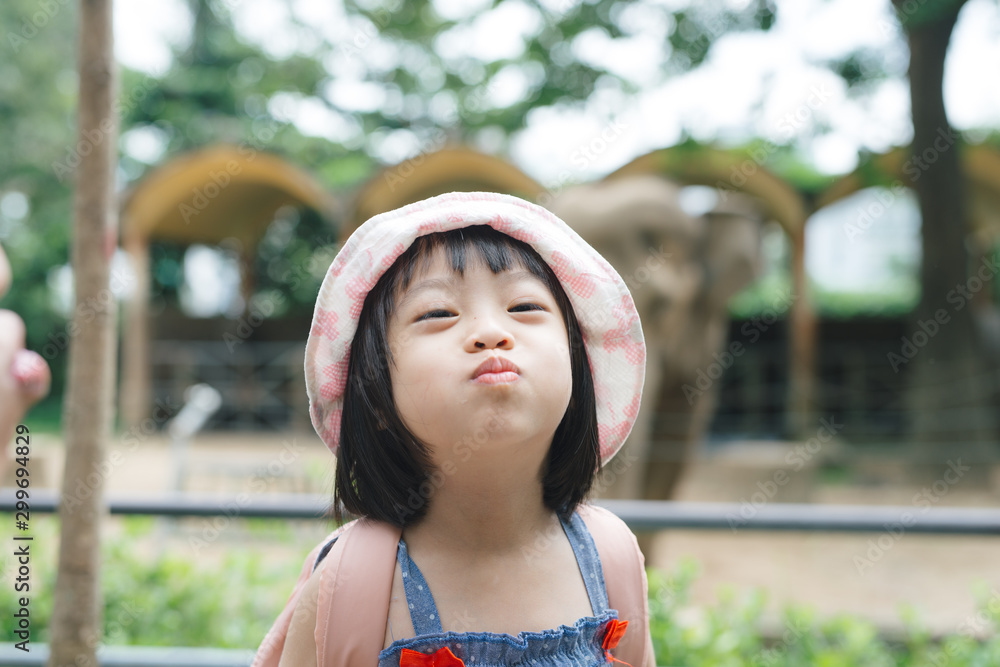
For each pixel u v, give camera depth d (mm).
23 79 11062
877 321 11023
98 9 1636
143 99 11859
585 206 4020
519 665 766
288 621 863
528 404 719
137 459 8031
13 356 1554
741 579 4508
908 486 7129
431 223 773
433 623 775
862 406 10445
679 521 1676
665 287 3883
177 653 1644
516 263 787
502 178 8461
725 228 4172
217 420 10406
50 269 11984
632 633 872
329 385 851
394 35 10547
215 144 8898
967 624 2941
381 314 782
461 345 728
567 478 839
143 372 9625
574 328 844
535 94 8789
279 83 12398
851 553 5004
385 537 808
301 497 1725
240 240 12047
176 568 3035
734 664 2387
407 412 743
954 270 7781
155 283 13352
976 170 8672
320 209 9047
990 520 1608
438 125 12656
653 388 3943
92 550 1615
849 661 2547
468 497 786
